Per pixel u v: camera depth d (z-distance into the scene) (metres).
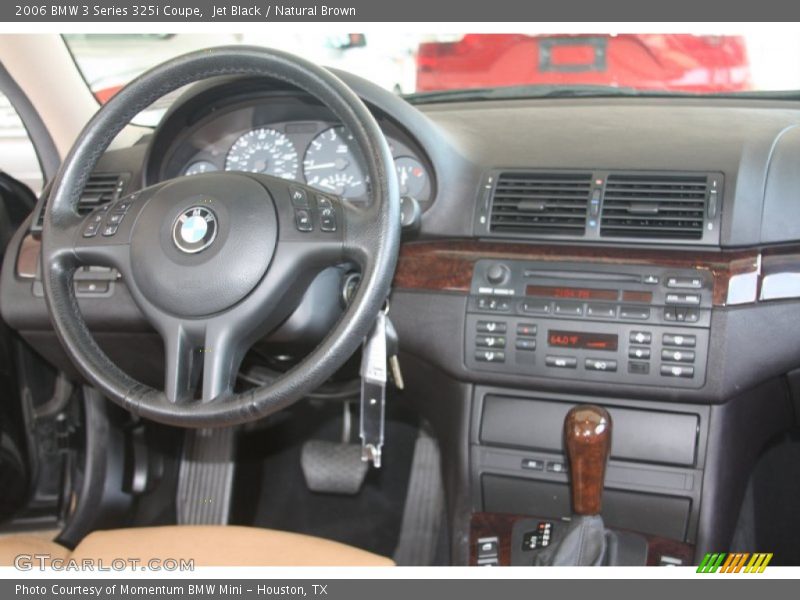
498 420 1.46
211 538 1.18
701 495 1.37
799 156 1.30
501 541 1.50
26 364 1.67
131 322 1.44
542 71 2.12
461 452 1.49
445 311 1.42
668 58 2.04
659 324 1.31
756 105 1.55
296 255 1.00
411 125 1.38
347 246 0.99
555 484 1.45
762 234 1.28
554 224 1.36
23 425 1.66
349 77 1.39
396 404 1.71
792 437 1.66
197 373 1.04
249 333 1.01
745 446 1.40
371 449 1.09
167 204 1.04
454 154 1.42
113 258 1.05
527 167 1.39
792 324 1.28
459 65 2.17
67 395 1.74
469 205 1.40
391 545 1.89
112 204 1.09
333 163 1.50
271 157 1.53
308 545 1.17
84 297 1.45
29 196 1.69
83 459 1.73
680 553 1.40
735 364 1.29
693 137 1.38
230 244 0.99
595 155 1.38
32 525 1.74
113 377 1.04
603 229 1.34
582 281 1.35
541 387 1.40
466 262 1.41
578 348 1.35
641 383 1.33
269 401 0.96
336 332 0.96
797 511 1.67
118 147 1.65
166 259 1.01
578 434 1.26
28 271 1.51
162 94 1.11
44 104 1.66
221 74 1.09
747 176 1.29
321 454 1.95
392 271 0.98
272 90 1.44
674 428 1.37
